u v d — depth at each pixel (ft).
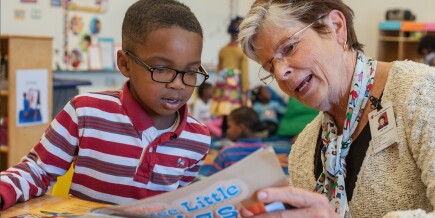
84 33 17.12
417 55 18.28
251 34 4.18
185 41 3.84
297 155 4.89
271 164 2.44
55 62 16.22
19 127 11.88
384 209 3.87
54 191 4.97
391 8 20.61
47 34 16.02
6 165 12.16
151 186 4.15
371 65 4.22
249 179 2.48
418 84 3.82
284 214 2.71
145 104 4.08
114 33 18.25
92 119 4.17
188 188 2.43
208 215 2.59
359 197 4.00
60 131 4.16
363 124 4.13
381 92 4.10
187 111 4.37
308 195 2.70
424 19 20.07
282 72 4.04
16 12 15.20
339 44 4.13
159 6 3.99
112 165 4.12
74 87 13.76
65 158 4.16
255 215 2.69
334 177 4.16
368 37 21.25
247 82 19.34
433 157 3.52
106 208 2.58
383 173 3.91
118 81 18.49
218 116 19.27
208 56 22.03
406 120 3.81
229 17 22.97
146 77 3.88
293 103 19.30
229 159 9.97
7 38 11.51
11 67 11.54
